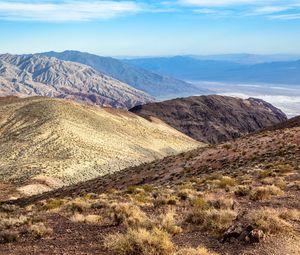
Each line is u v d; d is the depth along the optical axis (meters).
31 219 18.94
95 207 21.27
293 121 80.62
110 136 160.25
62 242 14.10
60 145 128.25
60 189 58.47
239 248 11.26
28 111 168.25
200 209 16.45
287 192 20.48
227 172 37.03
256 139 52.03
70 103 191.25
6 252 13.22
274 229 12.19
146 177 46.88
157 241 11.36
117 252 11.51
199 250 10.95
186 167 46.16
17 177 96.88
